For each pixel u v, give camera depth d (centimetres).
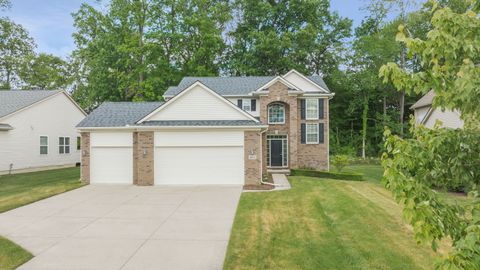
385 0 2781
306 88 2431
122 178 1722
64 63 4206
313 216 1021
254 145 1638
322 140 2366
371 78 3180
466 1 339
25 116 2375
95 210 1116
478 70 293
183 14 3303
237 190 1485
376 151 3556
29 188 1563
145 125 1623
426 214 296
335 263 659
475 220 287
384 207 1140
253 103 2356
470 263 253
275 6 3659
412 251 720
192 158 1641
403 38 333
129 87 3164
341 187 1581
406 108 3666
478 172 324
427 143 334
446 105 327
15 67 3903
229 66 3716
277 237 821
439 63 359
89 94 3403
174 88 2489
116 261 677
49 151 2602
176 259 686
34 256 705
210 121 1688
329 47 3709
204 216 1028
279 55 3428
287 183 1716
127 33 3172
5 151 2217
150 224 944
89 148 1731
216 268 644
